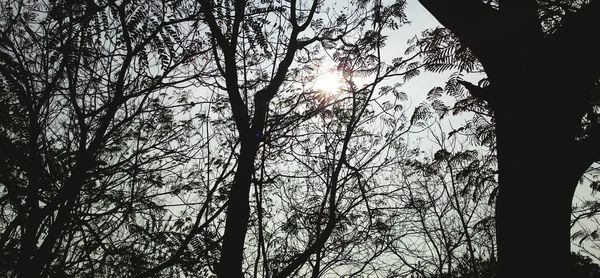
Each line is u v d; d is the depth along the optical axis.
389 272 7.86
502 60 2.37
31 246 4.13
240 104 4.24
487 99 2.48
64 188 4.18
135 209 4.78
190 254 4.85
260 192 6.04
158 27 3.94
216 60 4.52
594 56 2.16
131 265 4.71
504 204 2.20
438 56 3.13
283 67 4.77
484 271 9.27
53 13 3.86
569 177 2.11
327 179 7.25
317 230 6.86
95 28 4.01
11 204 4.47
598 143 2.11
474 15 2.42
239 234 3.72
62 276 4.29
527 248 2.00
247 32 4.75
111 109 4.41
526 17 2.37
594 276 6.43
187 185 5.57
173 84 4.83
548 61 2.24
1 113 4.06
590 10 2.13
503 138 2.31
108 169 4.61
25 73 4.41
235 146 5.54
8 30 4.48
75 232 4.61
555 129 2.18
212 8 4.32
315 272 6.92
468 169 5.61
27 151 4.29
